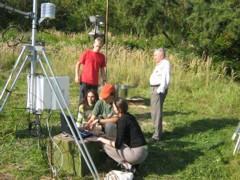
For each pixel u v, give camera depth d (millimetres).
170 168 5395
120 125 4949
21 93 9625
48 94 5121
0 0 5031
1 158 5336
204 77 11688
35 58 5098
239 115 8828
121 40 19422
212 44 16125
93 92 6250
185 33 17016
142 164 5441
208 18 15641
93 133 5441
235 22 15336
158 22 16766
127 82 11594
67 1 30703
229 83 11586
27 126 6590
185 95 10422
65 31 27984
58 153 5000
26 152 5516
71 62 13742
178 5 16578
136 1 16328
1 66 13352
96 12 27984
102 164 5289
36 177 4852
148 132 6957
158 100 6344
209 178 5227
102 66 7070
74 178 4832
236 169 5477
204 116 8508
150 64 12938
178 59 13586
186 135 6934
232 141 6590
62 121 5176
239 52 16562
